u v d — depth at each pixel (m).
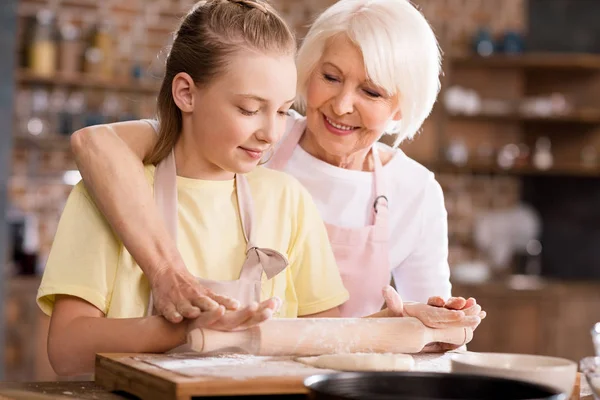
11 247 5.45
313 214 1.92
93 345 1.61
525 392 1.22
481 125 6.85
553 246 6.91
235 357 1.55
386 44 1.93
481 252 6.88
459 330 1.72
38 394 1.48
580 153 6.80
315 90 2.02
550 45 6.89
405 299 2.34
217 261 1.77
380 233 2.21
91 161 1.67
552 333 6.01
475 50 6.69
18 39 5.75
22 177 5.84
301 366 1.47
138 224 1.63
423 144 6.61
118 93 5.95
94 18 5.98
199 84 1.68
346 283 2.18
